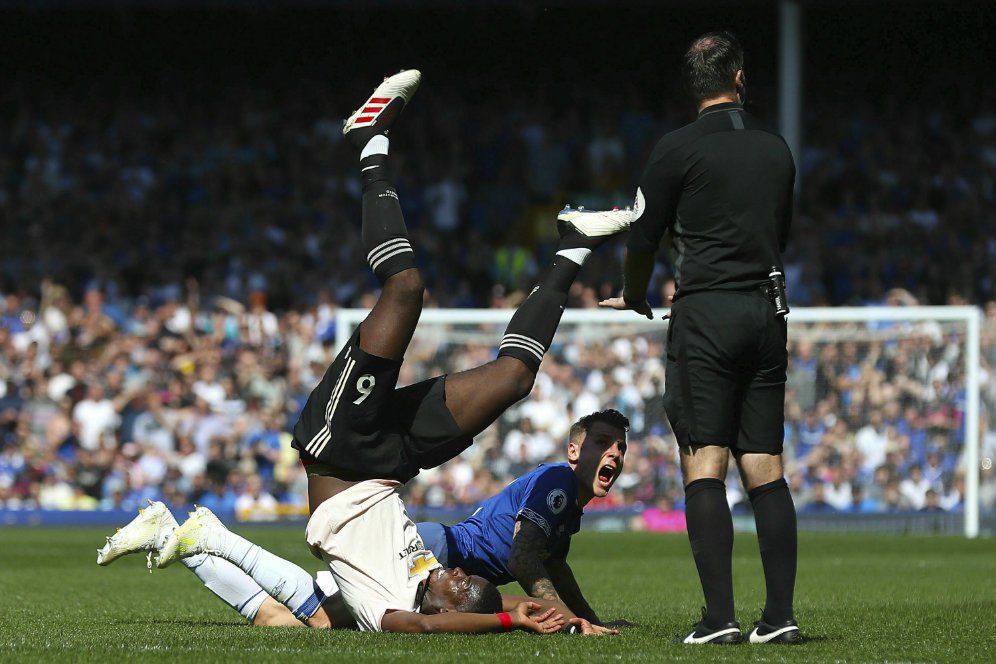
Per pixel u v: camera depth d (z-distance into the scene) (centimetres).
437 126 8850
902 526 5753
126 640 1698
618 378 5841
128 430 6406
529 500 1870
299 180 8625
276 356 6812
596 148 8744
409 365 5906
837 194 8619
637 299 1847
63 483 6325
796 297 7644
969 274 8125
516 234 8575
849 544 4872
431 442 1798
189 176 8506
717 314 1677
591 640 1655
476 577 1767
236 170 8562
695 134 1716
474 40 9162
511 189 8669
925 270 8094
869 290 7981
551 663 1430
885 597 2662
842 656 1513
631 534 5506
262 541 4788
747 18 9100
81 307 7456
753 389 1712
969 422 5497
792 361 5856
